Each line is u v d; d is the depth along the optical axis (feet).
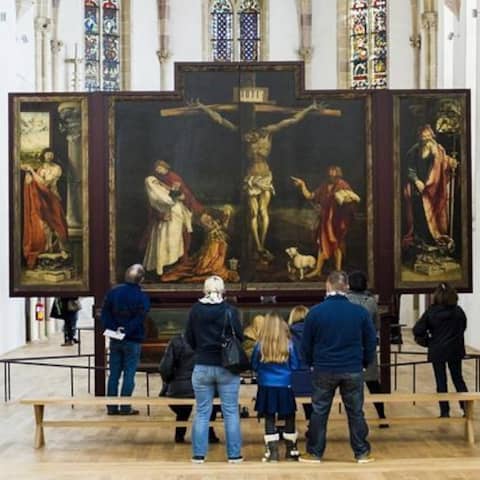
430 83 115.24
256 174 57.06
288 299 57.36
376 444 44.11
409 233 56.70
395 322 81.20
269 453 39.04
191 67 56.95
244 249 57.11
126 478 34.65
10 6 90.43
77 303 95.40
